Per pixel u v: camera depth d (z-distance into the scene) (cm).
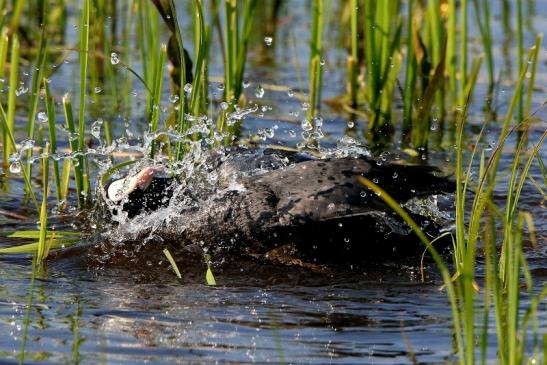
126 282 813
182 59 967
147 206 970
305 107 1291
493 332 675
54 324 692
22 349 601
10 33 1448
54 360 621
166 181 986
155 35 1217
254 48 1738
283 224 841
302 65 1634
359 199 847
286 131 1291
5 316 705
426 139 1230
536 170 1138
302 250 884
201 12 979
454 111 1353
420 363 622
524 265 610
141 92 1465
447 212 1015
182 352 642
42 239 847
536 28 1788
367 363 623
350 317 721
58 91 1434
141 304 750
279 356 636
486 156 1198
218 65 1600
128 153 1182
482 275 822
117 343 657
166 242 917
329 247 885
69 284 799
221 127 1123
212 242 895
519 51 1241
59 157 991
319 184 861
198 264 868
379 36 1252
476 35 1791
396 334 681
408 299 771
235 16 1152
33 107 995
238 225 872
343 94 1480
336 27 1850
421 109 1212
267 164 970
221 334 679
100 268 850
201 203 917
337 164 888
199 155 1000
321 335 679
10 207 1006
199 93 1084
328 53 1694
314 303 759
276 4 1828
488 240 600
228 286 809
